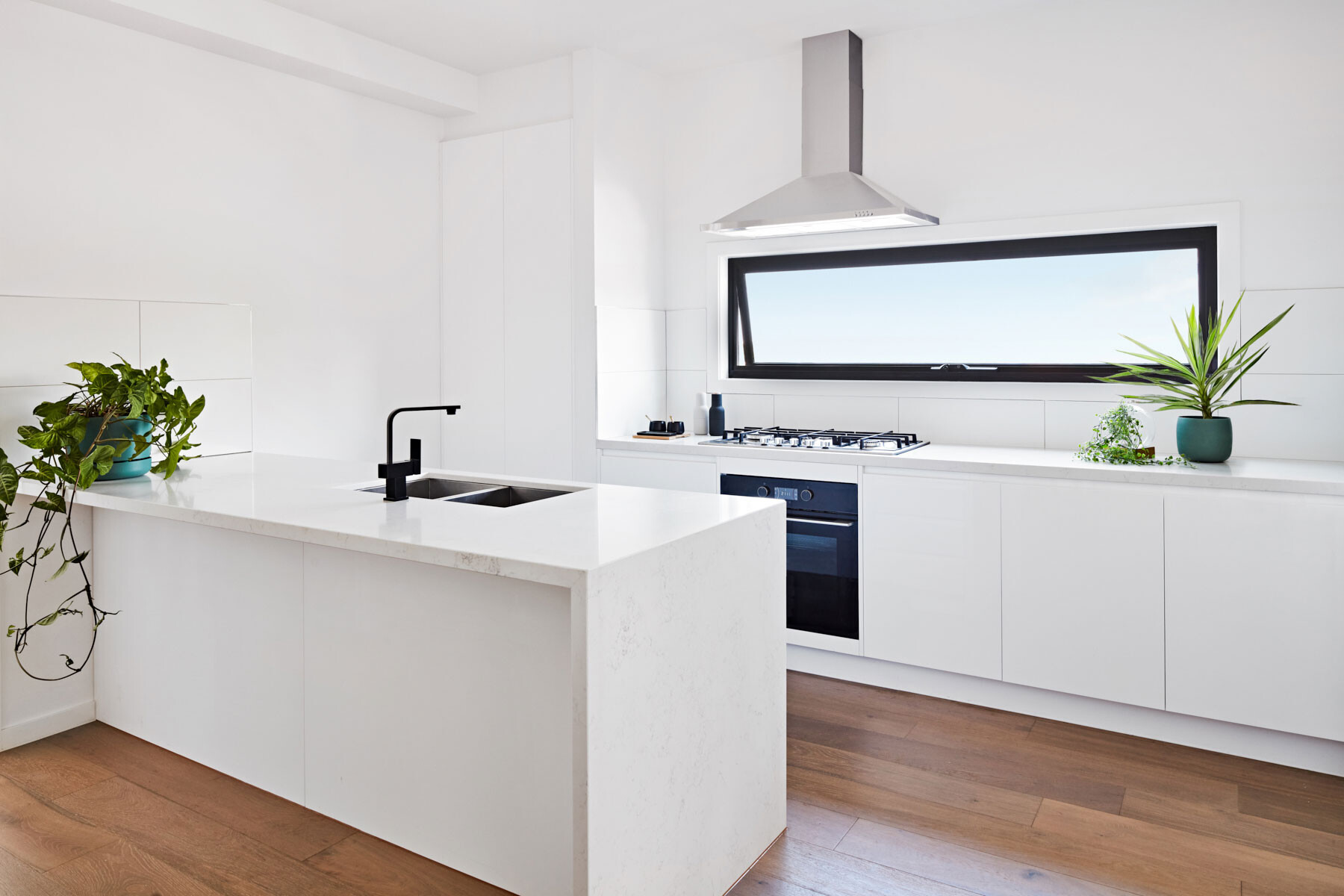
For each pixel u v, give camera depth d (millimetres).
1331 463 3057
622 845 1844
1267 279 3215
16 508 2865
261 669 2539
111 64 3254
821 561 3568
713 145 4387
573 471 4258
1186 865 2229
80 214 3186
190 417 2973
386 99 4227
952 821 2449
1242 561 2758
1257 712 2771
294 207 3896
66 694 3000
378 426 4320
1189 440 3053
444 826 2191
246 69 3691
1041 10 3561
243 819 2434
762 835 2318
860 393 4082
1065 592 3053
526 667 1995
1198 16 3281
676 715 1994
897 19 3715
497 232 4414
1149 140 3393
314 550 2369
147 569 2826
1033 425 3688
